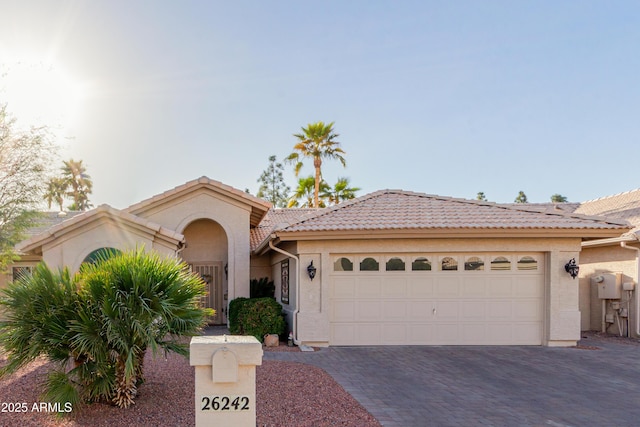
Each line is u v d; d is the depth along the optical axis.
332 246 13.76
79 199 56.72
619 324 16.64
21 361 6.92
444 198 15.40
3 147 14.80
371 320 13.80
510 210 14.51
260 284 19.53
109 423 6.63
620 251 16.98
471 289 13.92
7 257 15.27
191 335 7.35
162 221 18.02
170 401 7.54
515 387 9.21
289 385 8.73
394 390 8.87
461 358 11.98
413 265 13.97
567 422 7.22
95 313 6.86
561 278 13.76
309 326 13.58
